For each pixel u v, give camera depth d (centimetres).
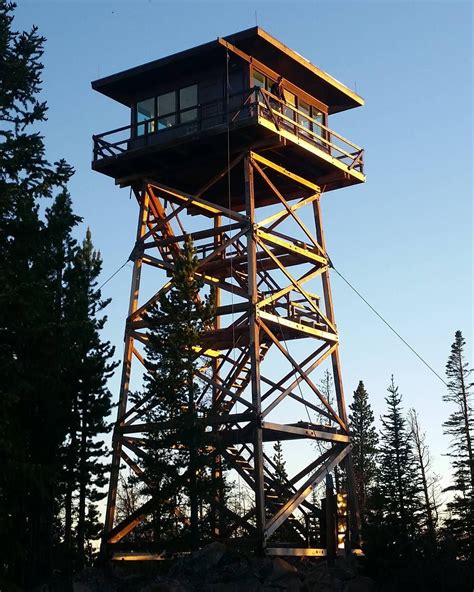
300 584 3862
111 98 4872
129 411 4522
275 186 4894
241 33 4372
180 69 4625
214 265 4825
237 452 4856
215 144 4475
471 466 6034
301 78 4734
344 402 4681
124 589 4028
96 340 4969
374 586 4000
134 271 4656
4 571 4228
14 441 4025
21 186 4028
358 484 7594
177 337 4475
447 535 4753
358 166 4909
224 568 3934
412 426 7119
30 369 4166
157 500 4378
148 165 4712
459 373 7431
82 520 4844
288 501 4284
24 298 3909
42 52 4138
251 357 4250
